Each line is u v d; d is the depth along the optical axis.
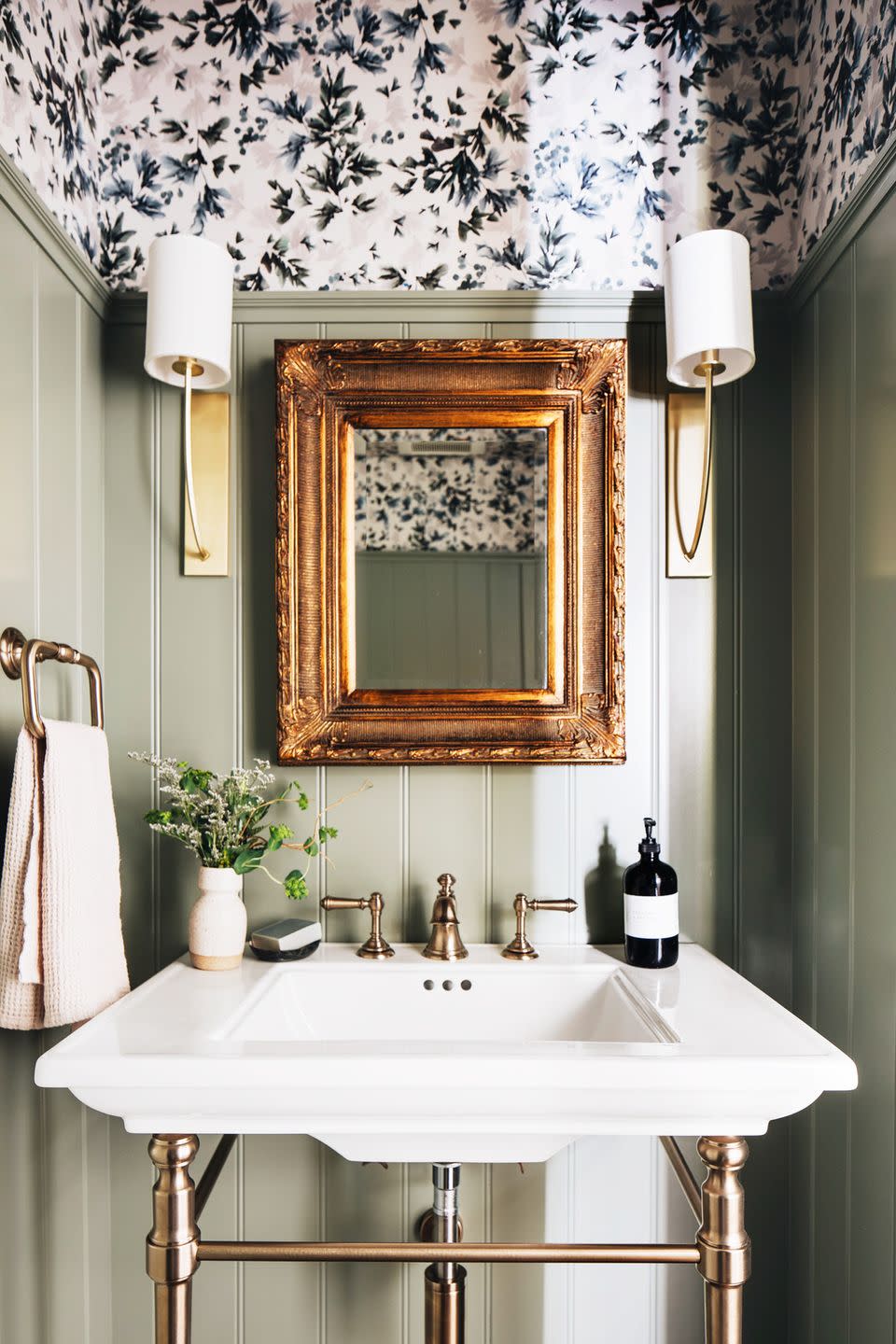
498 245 1.49
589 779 1.47
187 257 1.26
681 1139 1.45
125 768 1.47
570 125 1.49
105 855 1.18
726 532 1.48
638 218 1.49
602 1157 1.45
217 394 1.46
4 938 1.05
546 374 1.44
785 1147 1.46
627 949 1.34
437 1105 0.95
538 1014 1.32
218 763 1.47
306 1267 1.45
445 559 1.45
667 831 1.47
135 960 1.46
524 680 1.44
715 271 1.26
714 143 1.49
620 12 1.49
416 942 1.46
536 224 1.49
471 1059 0.95
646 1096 0.95
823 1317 1.33
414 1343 1.44
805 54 1.45
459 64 1.49
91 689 1.24
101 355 1.45
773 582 1.48
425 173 1.49
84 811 1.12
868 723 1.22
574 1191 1.45
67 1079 0.95
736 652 1.48
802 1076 0.95
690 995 1.19
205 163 1.49
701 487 1.43
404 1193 1.45
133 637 1.47
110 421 1.46
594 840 1.47
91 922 1.12
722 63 1.49
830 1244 1.31
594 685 1.44
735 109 1.49
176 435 1.47
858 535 1.25
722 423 1.48
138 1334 1.44
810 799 1.41
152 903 1.46
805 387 1.43
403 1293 1.45
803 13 1.46
